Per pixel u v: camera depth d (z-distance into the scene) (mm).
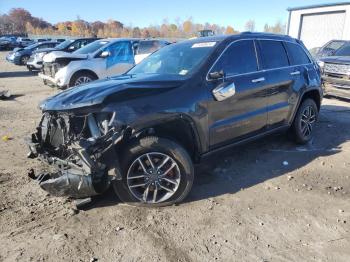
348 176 4871
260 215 3883
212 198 4258
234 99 4613
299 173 4973
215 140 4496
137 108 3754
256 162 5359
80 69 11039
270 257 3191
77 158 3607
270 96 5215
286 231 3582
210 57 4523
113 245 3383
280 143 6215
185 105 4039
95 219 3818
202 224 3713
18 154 5793
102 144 3553
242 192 4410
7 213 3945
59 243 3414
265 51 5316
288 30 30797
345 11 26266
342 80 9344
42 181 3910
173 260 3170
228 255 3227
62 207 4066
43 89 13484
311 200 4203
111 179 3684
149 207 4027
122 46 11844
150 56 5492
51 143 4105
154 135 3977
